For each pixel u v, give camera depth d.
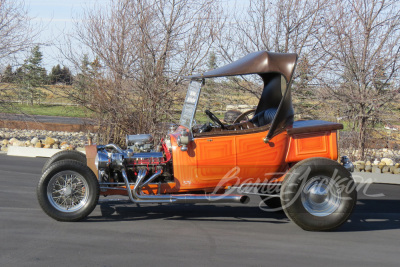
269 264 4.46
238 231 5.70
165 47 12.58
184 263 4.40
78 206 5.78
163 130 12.31
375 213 7.10
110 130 12.78
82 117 14.07
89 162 6.10
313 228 5.77
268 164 6.07
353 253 4.92
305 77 12.56
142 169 6.06
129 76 12.38
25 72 16.59
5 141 15.45
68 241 4.99
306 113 12.75
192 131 6.09
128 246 4.89
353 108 12.55
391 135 12.57
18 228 5.43
